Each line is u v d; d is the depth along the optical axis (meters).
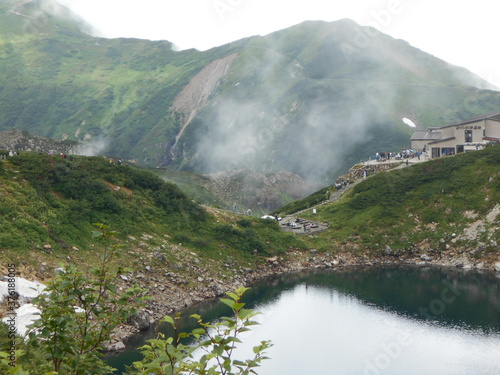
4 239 55.44
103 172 85.25
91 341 12.97
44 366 13.62
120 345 48.22
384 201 107.31
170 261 72.06
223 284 73.94
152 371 11.16
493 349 50.25
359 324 58.72
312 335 54.62
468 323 58.66
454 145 123.06
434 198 103.56
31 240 58.44
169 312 60.69
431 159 115.88
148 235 76.19
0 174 69.62
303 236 101.69
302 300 69.50
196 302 66.12
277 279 82.88
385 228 100.69
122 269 13.61
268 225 100.00
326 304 67.31
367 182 116.25
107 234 13.50
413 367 45.28
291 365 46.06
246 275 81.75
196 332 11.36
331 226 105.38
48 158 78.25
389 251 95.62
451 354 49.03
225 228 89.25
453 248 93.00
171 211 86.19
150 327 54.88
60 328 12.71
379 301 68.56
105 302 13.51
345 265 93.12
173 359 11.07
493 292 71.44
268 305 66.94
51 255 57.97
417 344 51.56
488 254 88.00
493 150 108.12
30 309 39.16
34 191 69.06
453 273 84.12
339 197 120.12
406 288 75.25
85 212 71.06
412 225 100.06
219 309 62.84
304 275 86.00
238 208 190.50
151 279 66.06
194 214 89.56
